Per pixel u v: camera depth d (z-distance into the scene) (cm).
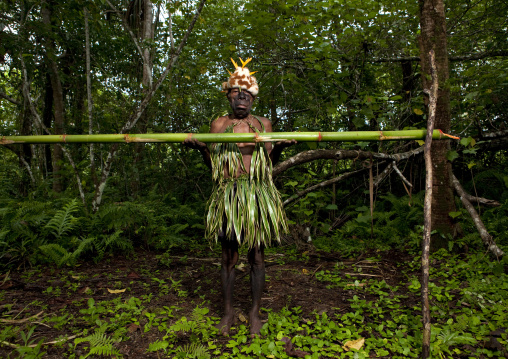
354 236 562
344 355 212
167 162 813
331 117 658
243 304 305
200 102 764
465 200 429
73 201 452
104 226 489
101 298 318
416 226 499
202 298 316
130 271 402
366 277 374
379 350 218
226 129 256
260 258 252
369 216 526
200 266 421
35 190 645
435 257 411
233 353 215
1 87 822
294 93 616
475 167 647
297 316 276
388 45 605
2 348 224
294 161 503
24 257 411
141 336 243
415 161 627
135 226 527
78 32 743
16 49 553
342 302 307
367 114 454
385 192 699
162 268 415
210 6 695
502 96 600
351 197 699
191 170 745
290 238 530
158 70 834
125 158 793
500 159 700
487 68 477
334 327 246
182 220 627
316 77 561
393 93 706
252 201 242
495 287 303
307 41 530
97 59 782
